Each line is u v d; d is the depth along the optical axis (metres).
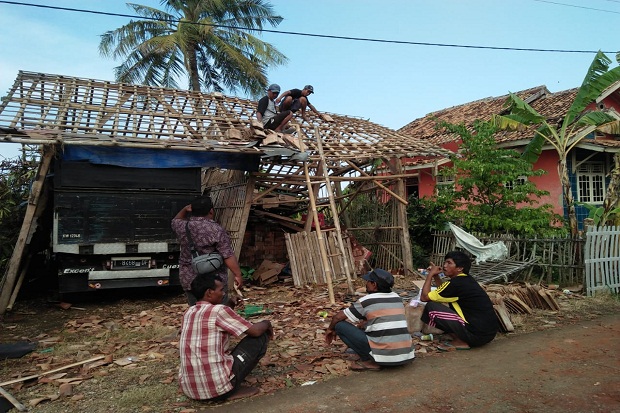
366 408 3.86
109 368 4.90
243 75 21.44
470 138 11.14
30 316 7.25
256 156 9.05
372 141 10.66
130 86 9.84
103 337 6.07
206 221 4.77
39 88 8.56
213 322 3.91
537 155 12.31
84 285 7.64
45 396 4.14
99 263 7.76
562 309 7.20
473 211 10.85
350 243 10.48
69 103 8.26
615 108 16.23
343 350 5.30
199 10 20.59
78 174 7.53
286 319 6.75
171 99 9.85
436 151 10.75
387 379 4.46
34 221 7.77
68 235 7.41
